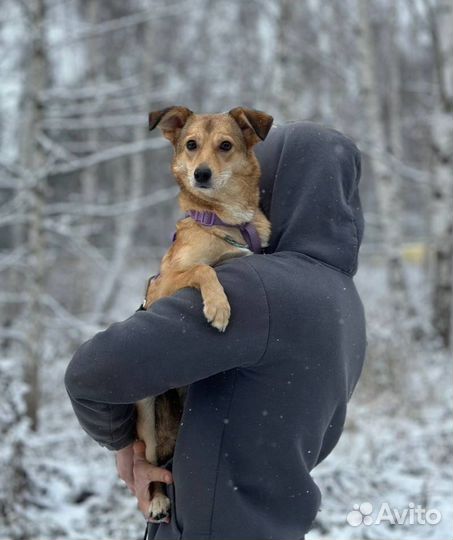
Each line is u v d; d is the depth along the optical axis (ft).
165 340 7.52
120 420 8.43
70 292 50.49
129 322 7.71
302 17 62.69
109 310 47.70
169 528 8.28
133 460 9.12
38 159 30.30
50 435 27.73
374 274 64.18
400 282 41.68
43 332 31.24
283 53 42.29
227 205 9.92
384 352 32.40
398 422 28.17
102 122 32.45
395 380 31.73
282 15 42.39
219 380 7.93
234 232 9.87
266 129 10.05
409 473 22.56
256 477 7.82
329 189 8.66
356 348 8.65
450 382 32.81
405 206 78.59
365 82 42.68
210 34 65.51
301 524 8.00
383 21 63.46
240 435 7.82
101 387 7.66
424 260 64.28
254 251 9.59
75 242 31.91
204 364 7.58
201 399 7.99
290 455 7.88
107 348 7.60
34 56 30.37
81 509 20.57
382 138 43.24
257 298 7.72
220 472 7.80
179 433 8.11
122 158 61.93
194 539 7.80
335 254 8.50
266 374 7.82
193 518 7.84
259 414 7.82
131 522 19.24
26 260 30.89
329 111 57.21
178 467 8.02
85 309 48.26
